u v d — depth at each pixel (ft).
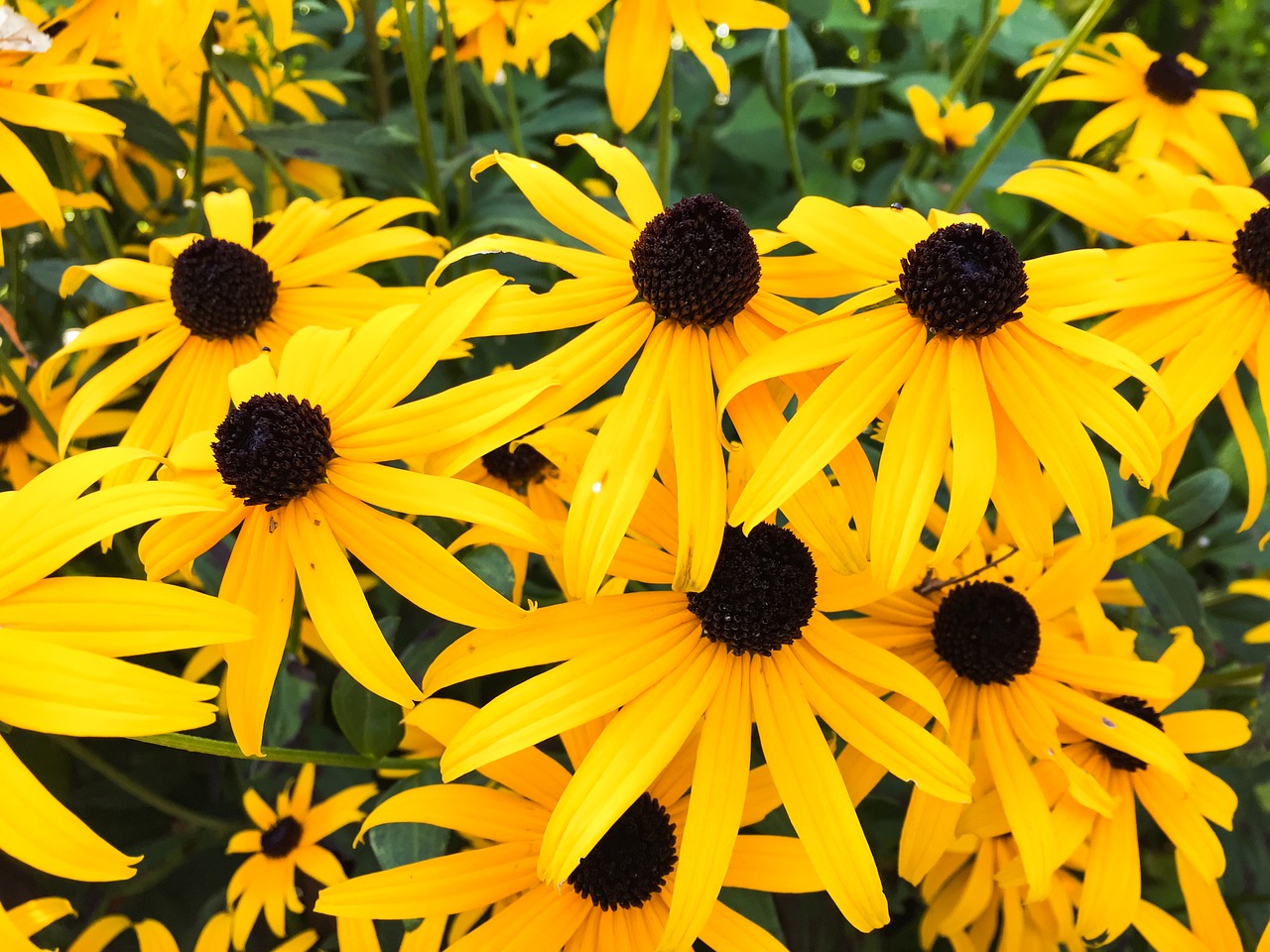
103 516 0.39
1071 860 0.58
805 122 1.30
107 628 0.37
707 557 0.42
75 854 0.35
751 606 0.44
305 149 0.72
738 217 0.46
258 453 0.43
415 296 0.59
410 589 0.43
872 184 1.07
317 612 0.43
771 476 0.41
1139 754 0.53
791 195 1.03
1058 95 0.83
